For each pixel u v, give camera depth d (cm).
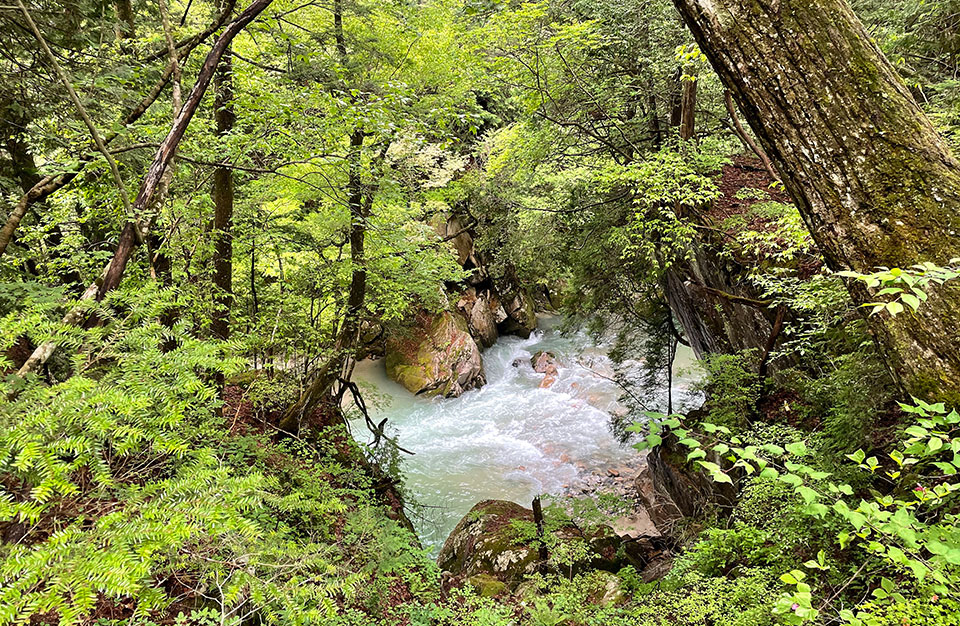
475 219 1628
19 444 134
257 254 793
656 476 976
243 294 808
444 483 1078
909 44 565
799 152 171
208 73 219
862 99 161
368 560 501
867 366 397
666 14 751
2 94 372
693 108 783
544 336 1920
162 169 205
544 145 938
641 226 760
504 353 1797
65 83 193
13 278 469
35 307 176
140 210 196
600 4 779
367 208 775
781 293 645
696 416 885
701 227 798
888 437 400
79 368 167
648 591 510
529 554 675
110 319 186
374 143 718
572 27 704
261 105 504
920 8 564
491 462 1166
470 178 1259
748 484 451
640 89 850
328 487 590
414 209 877
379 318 968
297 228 784
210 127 568
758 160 1016
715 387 775
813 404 611
